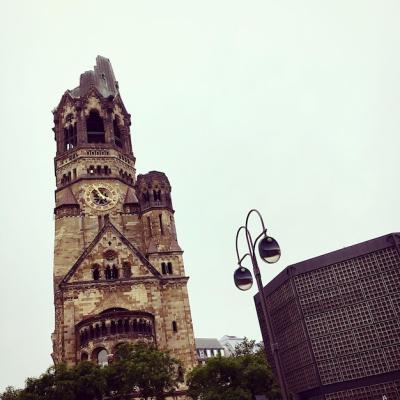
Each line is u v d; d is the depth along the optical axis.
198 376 63.78
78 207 91.88
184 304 83.50
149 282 82.06
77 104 102.88
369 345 61.16
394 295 61.38
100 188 95.00
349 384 60.94
